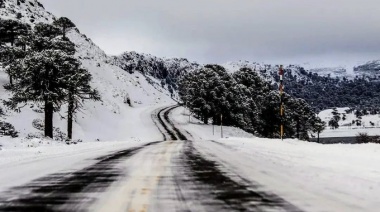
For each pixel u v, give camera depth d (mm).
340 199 5836
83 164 11992
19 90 39281
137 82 153875
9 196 6441
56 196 6387
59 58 39094
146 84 169125
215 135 72812
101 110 82500
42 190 7012
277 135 87438
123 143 30891
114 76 131000
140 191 6738
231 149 18562
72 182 8000
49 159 14172
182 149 19297
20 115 53000
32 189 7145
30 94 38781
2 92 57406
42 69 37781
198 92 81000
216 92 80375
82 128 65062
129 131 73875
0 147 26547
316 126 111750
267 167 10281
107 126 74625
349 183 7352
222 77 84375
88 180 8266
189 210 5188
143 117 91062
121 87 127375
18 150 19938
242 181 7828
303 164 10898
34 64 37625
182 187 7145
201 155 15062
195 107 81812
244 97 85500
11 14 111938
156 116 93938
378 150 16281
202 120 91938
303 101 106562
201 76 81125
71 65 40875
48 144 31281
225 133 75812
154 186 7285
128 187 7199
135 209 5281
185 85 96750
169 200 5902
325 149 17453
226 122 85125
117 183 7770
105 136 67375
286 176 8445
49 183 7898
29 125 51531
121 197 6199
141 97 138125
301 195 6176
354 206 5340
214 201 5793
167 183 7668
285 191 6559
